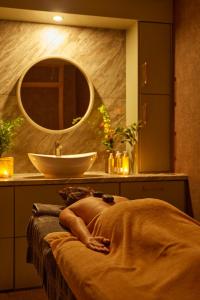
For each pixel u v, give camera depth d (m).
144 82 3.02
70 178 2.66
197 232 1.32
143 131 3.03
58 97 3.09
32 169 3.04
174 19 3.04
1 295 2.49
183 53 2.90
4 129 2.78
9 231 2.54
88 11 2.85
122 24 3.09
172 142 3.09
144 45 3.01
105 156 3.13
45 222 1.88
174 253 1.16
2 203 2.51
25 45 3.01
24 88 3.02
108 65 3.21
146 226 1.38
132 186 2.76
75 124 3.13
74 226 1.65
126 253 1.27
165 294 0.97
